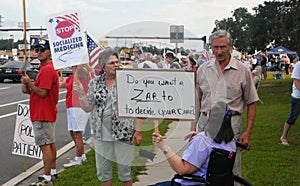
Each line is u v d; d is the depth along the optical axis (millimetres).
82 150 7734
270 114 14266
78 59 5461
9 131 11938
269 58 49344
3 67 31078
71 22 5555
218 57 4719
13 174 7586
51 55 6098
